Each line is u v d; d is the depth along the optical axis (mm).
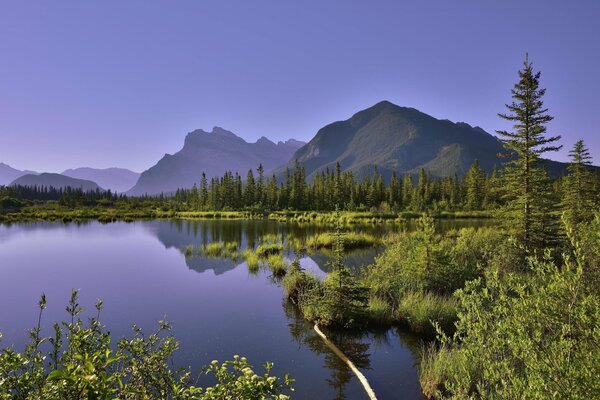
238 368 3590
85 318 12867
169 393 4000
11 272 21328
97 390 2248
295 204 98875
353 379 8117
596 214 5707
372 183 106750
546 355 3494
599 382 3041
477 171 84375
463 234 26703
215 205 103562
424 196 97562
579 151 26953
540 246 17219
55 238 38844
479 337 4430
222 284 17891
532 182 19375
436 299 11836
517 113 19969
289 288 15383
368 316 11414
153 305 14445
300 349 9867
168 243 34531
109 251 29438
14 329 11719
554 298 3848
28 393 2938
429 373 7672
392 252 17297
